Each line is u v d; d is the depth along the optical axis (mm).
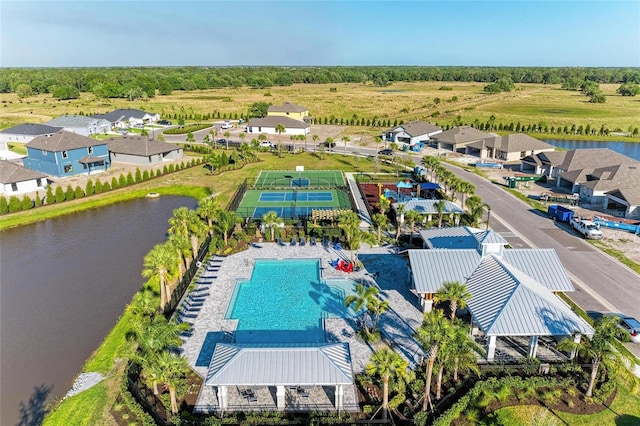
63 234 57438
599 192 67062
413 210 54781
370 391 29203
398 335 35312
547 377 30000
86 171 84125
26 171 72562
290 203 68625
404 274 45375
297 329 36312
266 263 48281
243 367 27406
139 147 91688
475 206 55875
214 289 42406
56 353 33750
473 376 30266
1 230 58562
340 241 53156
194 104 189375
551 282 37125
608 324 28703
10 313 39062
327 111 170125
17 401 29125
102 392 29312
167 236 56531
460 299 31750
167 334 28047
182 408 27875
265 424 26203
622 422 27125
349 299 35188
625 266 46875
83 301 40969
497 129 131125
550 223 59750
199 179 82000
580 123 139000
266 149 105938
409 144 111438
